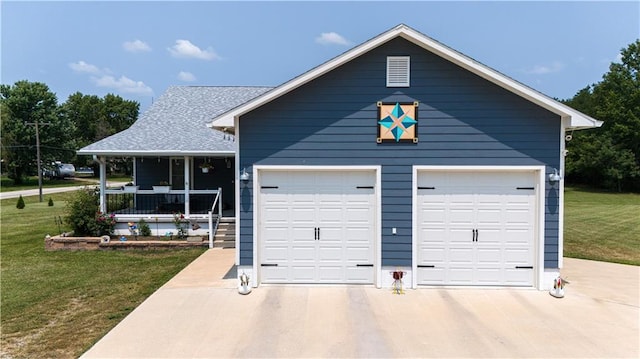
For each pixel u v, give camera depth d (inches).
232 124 348.8
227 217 571.8
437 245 351.9
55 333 258.7
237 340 245.1
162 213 587.8
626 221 834.8
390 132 346.6
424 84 345.1
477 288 348.2
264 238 357.4
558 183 339.3
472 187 350.9
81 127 2888.8
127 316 283.4
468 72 342.6
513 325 268.8
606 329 262.4
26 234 642.8
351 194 356.2
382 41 335.3
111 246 505.7
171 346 237.0
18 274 399.9
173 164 663.1
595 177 1923.0
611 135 1822.1
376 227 350.3
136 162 658.2
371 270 356.5
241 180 351.3
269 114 350.0
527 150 341.4
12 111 2009.1
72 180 2206.0
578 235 649.0
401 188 347.6
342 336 251.1
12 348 237.9
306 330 259.6
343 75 347.9
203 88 781.3
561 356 226.4
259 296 324.8
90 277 387.9
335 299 318.3
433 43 331.6
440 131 345.4
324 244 357.4
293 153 350.3
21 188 1712.6
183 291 336.2
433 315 286.2
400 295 328.8
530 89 328.8
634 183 1822.1
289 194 357.1
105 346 236.7
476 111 343.3
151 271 408.8
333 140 349.4
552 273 341.4
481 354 228.5
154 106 716.7
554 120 339.0
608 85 1904.5
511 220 349.4
